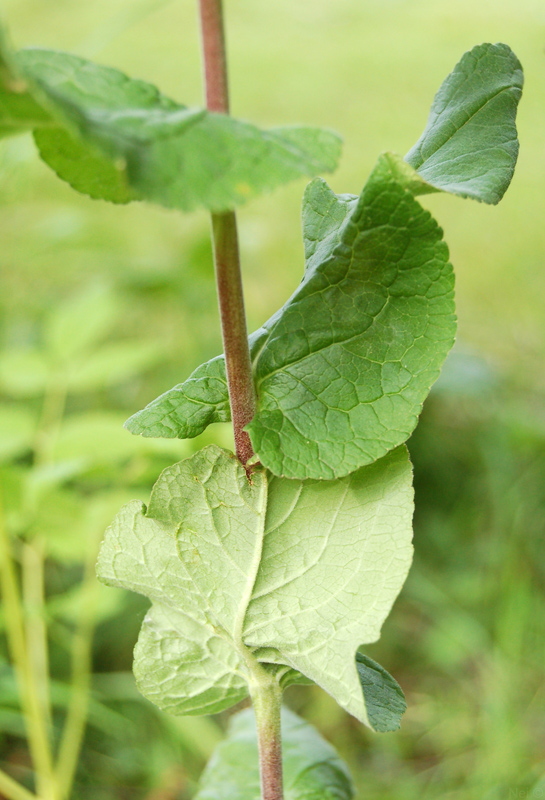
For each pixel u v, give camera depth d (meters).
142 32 2.93
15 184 0.87
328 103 2.47
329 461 0.48
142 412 0.50
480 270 2.00
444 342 0.48
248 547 0.51
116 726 1.21
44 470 0.88
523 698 1.21
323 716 1.26
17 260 1.71
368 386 0.48
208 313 1.62
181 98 2.46
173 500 0.51
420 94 2.52
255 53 2.79
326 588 0.50
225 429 0.89
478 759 1.14
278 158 0.42
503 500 1.45
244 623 0.52
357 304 0.48
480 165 0.49
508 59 0.51
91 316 1.07
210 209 0.42
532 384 1.71
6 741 1.22
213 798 0.62
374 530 0.50
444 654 1.31
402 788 1.12
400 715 0.52
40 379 1.03
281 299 1.87
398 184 0.47
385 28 2.75
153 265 1.56
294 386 0.48
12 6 2.35
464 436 1.64
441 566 1.46
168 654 0.53
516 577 1.36
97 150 0.41
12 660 1.18
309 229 0.51
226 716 1.25
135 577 0.52
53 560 1.39
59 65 0.43
